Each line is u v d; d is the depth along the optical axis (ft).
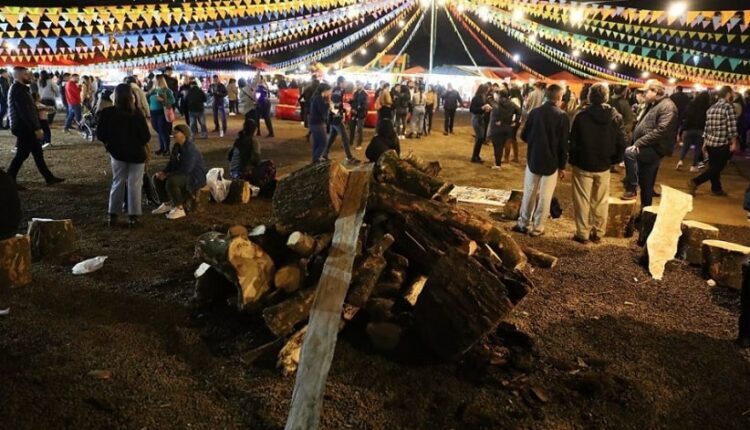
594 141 21.12
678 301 16.53
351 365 11.98
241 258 12.86
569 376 11.90
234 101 78.89
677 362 12.78
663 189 20.89
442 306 11.80
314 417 9.59
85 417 9.87
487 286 11.59
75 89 51.55
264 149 45.60
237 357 12.10
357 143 48.52
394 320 12.90
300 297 12.55
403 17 96.02
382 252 14.03
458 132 64.95
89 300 14.85
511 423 10.18
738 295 17.12
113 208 21.85
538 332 14.02
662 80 94.22
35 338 12.60
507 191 31.55
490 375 11.73
